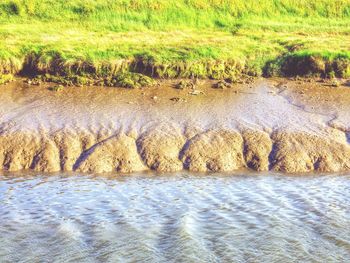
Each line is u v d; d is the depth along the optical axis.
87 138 22.59
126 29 34.47
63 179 20.62
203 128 23.56
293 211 18.56
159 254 15.88
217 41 33.03
